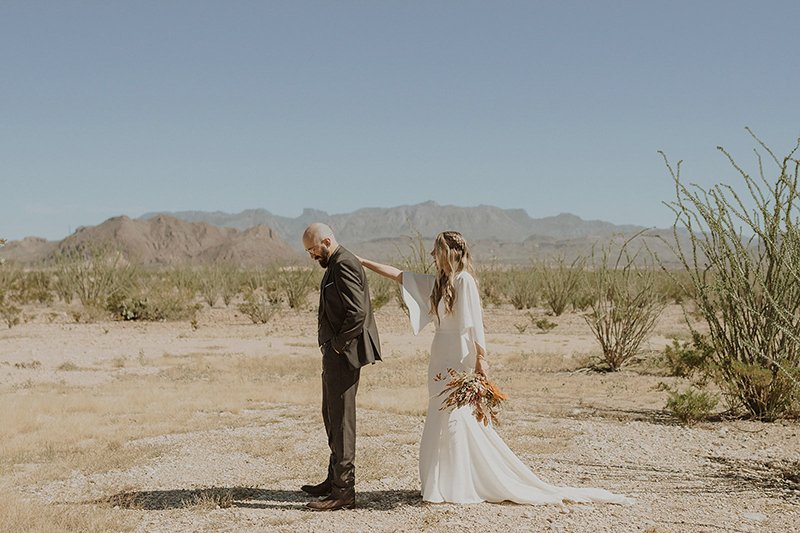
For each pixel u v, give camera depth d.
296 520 5.27
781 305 9.02
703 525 5.16
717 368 9.59
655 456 7.47
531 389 12.05
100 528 5.06
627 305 14.38
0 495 5.66
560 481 6.41
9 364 14.77
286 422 9.34
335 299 5.45
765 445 7.97
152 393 11.18
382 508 5.56
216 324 25.08
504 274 36.56
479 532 4.90
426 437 5.65
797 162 8.16
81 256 30.80
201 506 5.61
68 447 7.75
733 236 9.07
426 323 5.70
